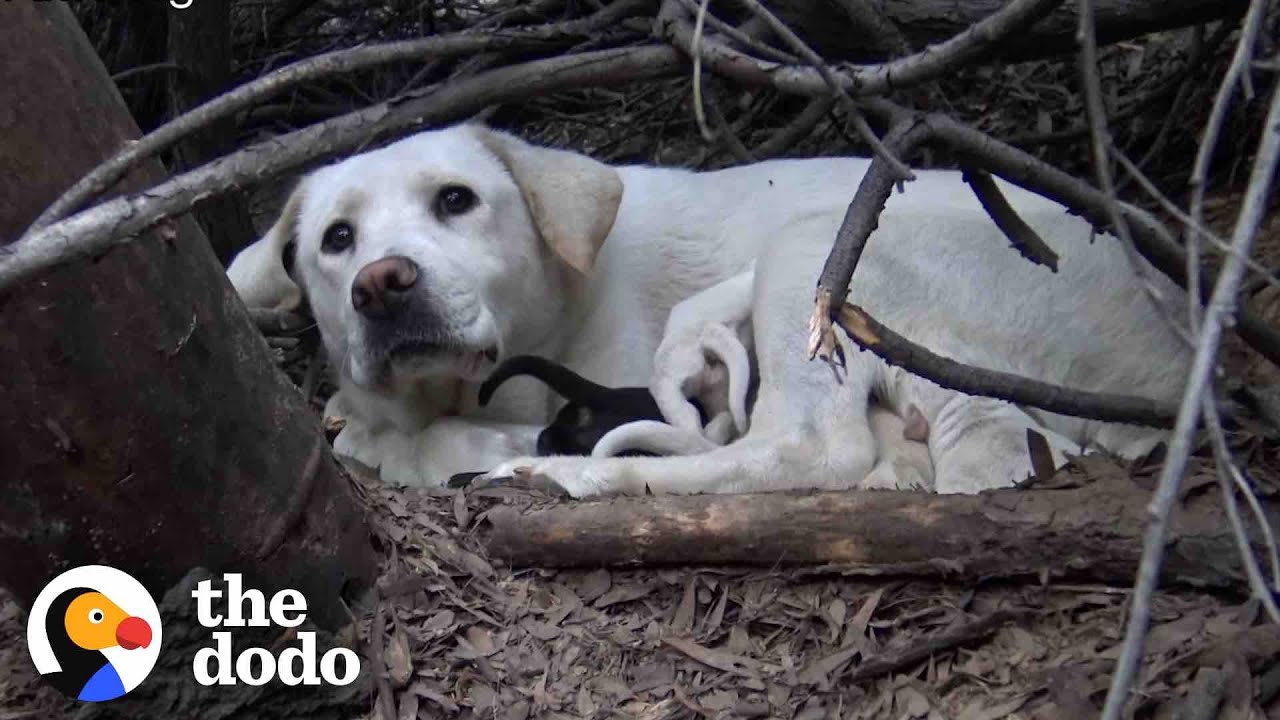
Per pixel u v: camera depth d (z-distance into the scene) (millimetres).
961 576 1207
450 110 1220
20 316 1072
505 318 1438
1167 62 1758
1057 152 1729
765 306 1390
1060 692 1126
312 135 1025
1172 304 1401
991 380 1128
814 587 1232
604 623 1230
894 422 1367
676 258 1510
